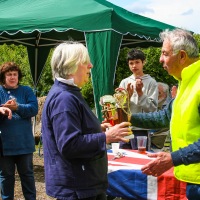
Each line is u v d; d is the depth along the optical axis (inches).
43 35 276.8
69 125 79.4
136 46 279.7
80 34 252.1
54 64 85.0
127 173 103.5
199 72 79.5
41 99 325.4
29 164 152.0
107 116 95.8
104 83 187.0
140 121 101.6
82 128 82.8
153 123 101.7
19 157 151.0
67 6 210.8
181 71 83.6
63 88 82.6
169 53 82.9
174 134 83.0
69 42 87.4
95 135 81.6
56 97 81.6
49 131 83.0
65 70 83.6
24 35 270.4
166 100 190.2
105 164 87.5
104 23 191.6
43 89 385.1
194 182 80.7
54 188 82.9
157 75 377.7
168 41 83.3
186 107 79.0
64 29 192.1
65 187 81.9
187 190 83.8
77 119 81.1
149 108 166.1
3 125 147.2
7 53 418.9
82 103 83.4
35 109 152.6
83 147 79.6
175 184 98.7
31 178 152.2
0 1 234.5
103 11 195.5
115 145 126.0
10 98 152.7
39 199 175.5
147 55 375.2
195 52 82.7
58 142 79.8
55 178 82.7
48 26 194.4
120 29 194.9
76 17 195.8
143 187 101.7
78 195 81.5
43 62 300.4
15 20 198.5
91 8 205.2
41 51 297.7
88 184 82.6
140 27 210.5
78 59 83.7
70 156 79.9
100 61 188.1
